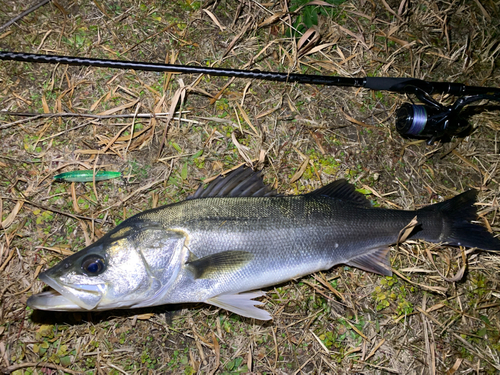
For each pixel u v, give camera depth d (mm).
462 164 664
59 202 561
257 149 599
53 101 577
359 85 609
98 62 549
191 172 587
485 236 583
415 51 683
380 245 555
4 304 533
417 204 635
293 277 522
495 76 707
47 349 533
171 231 478
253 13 637
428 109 588
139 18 609
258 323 570
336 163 624
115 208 565
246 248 492
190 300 496
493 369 599
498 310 618
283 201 514
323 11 656
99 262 458
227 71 576
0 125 558
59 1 596
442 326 597
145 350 550
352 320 586
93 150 569
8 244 541
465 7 711
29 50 583
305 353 574
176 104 582
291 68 635
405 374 582
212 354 559
